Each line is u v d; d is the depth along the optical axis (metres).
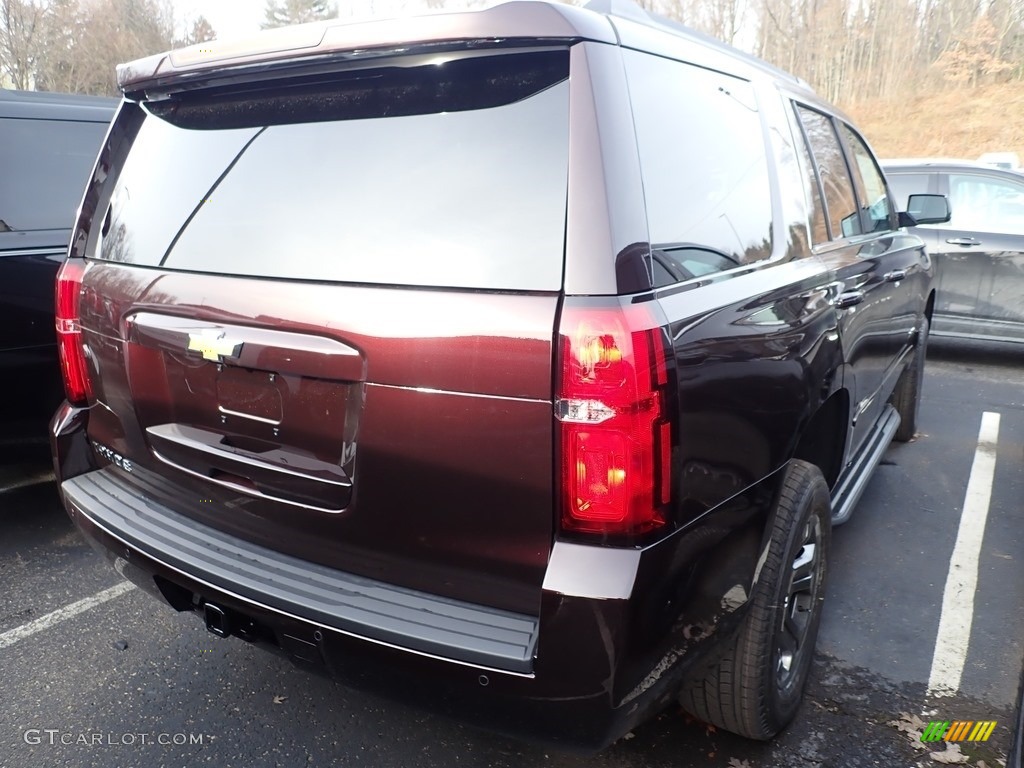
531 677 1.72
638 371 1.66
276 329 2.01
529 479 1.73
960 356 8.04
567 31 1.75
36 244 3.81
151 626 3.21
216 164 2.29
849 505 3.28
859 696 2.75
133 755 2.49
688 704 2.41
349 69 2.01
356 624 1.86
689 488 1.83
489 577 1.84
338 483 1.99
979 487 4.55
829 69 38.47
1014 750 2.18
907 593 3.42
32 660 2.97
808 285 2.59
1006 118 32.97
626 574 1.68
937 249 7.51
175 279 2.24
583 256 1.69
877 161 4.26
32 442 3.93
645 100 1.94
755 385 2.13
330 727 2.63
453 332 1.76
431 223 1.87
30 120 4.05
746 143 2.50
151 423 2.41
